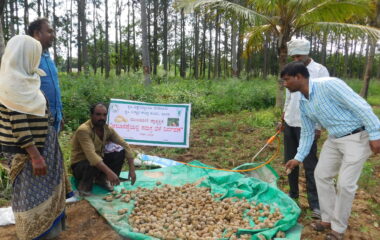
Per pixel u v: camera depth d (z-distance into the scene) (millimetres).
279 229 3508
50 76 3891
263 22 9727
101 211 3869
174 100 11852
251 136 8359
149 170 5328
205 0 9320
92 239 3414
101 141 4336
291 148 4316
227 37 41188
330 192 3654
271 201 4246
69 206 4082
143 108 6340
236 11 9352
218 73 38500
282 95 11094
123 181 4930
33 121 2889
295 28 9930
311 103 3402
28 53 2760
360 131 3252
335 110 3273
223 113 12148
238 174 5000
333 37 10281
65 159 5137
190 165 5441
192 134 8422
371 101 16016
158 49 39344
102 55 39500
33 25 3742
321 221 3822
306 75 3385
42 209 3053
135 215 3875
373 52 15266
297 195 4480
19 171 2957
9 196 4324
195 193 4523
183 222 3760
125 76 18828
